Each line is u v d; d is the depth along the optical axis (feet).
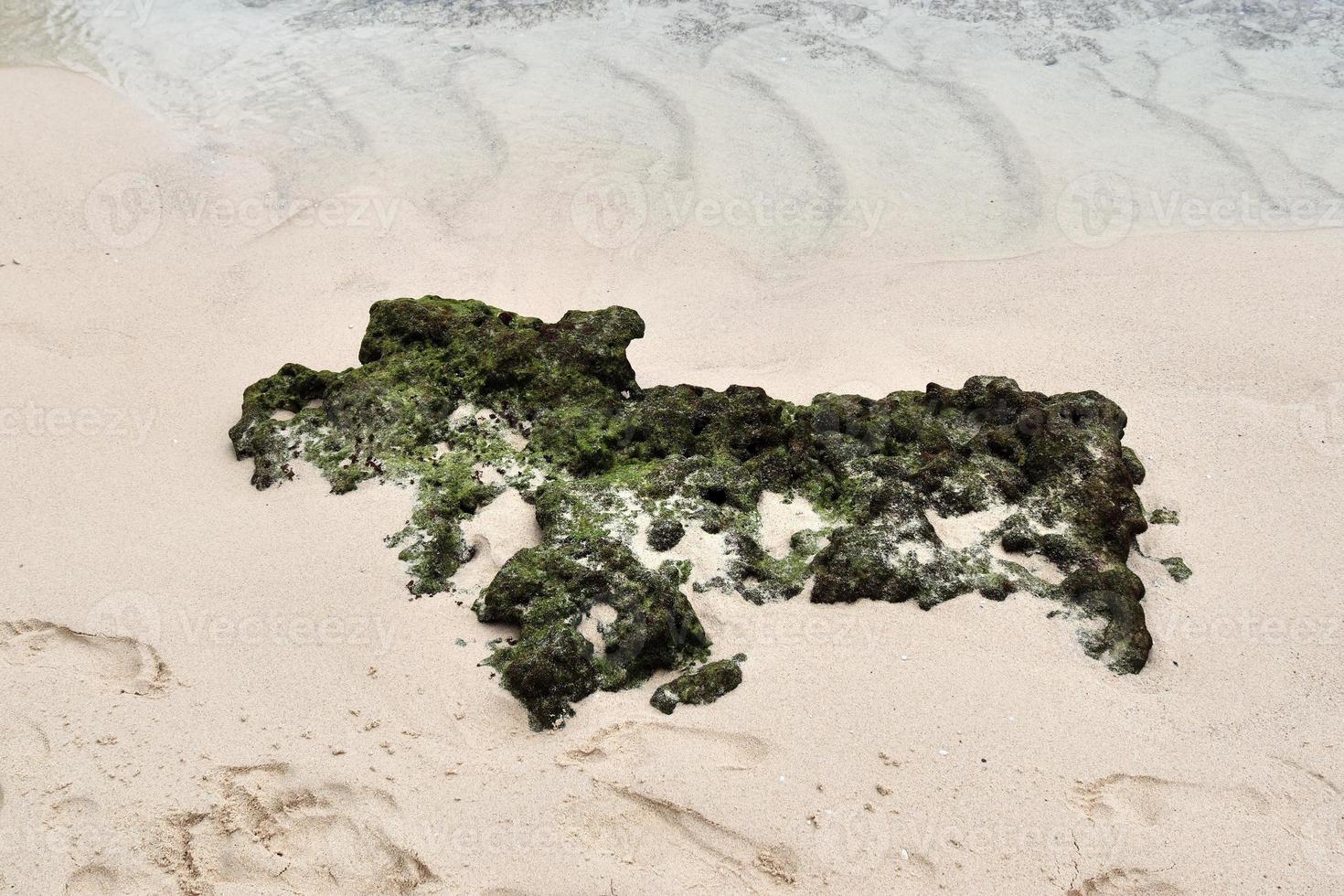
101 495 14.40
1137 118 23.45
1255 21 26.71
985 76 24.93
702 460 13.78
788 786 10.77
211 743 11.14
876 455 13.83
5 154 22.61
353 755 11.05
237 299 18.95
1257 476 14.78
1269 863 10.18
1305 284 18.61
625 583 12.19
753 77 24.97
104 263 19.81
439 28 27.48
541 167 22.29
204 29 27.48
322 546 13.32
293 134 23.56
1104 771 10.94
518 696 11.62
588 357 14.73
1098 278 19.13
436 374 14.98
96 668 11.93
